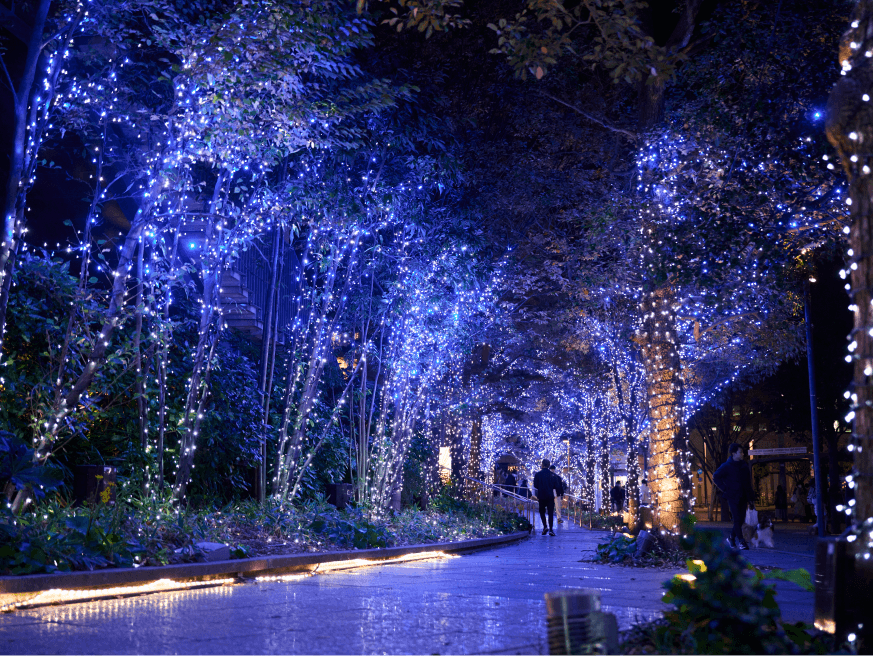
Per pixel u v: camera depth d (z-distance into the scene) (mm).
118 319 9633
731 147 12633
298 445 13812
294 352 14383
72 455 11352
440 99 16047
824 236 11984
